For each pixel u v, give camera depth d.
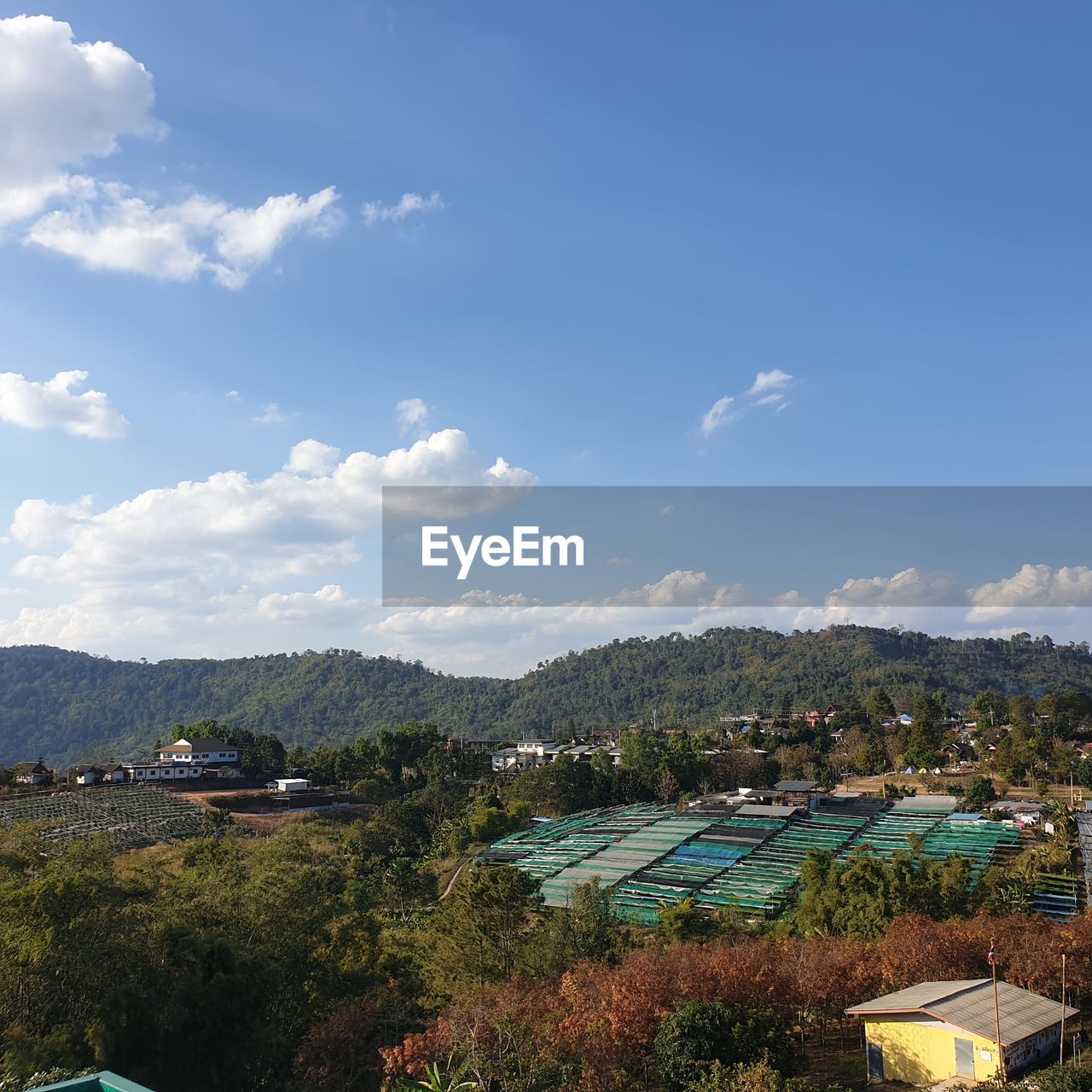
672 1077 36.28
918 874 69.81
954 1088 34.62
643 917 80.00
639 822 124.50
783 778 175.50
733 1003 41.28
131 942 39.38
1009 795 141.25
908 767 174.12
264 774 165.50
